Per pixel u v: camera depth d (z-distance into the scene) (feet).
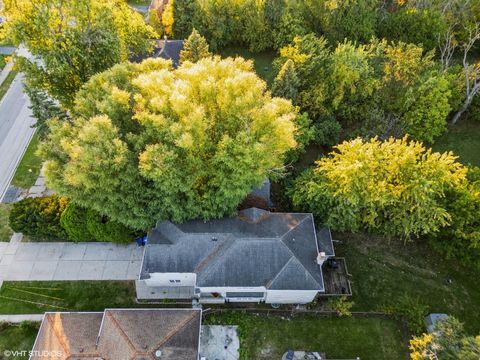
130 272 112.78
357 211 109.70
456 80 145.79
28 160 142.10
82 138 89.20
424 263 116.57
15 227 114.62
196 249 99.55
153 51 161.79
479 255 105.81
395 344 99.81
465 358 75.72
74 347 87.56
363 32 176.86
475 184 111.75
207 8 176.86
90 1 120.67
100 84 110.32
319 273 98.17
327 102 145.48
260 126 95.71
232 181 95.45
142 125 103.14
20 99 165.07
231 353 98.12
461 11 174.19
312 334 101.30
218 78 107.45
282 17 174.91
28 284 109.81
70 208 113.39
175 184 94.07
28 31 118.73
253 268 97.04
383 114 140.97
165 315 93.35
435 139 150.00
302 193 114.01
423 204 101.55
